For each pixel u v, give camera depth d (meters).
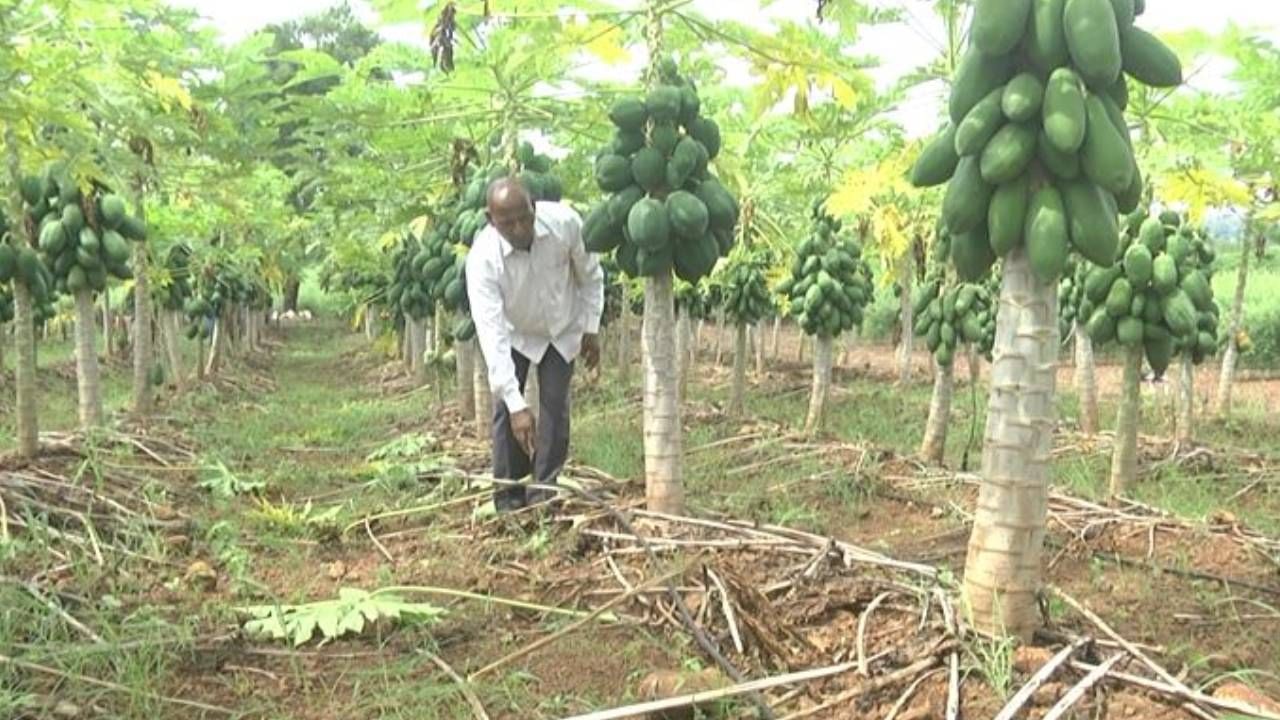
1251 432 13.47
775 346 23.62
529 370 7.31
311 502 7.18
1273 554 6.03
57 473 7.31
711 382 19.91
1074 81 3.59
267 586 5.18
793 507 7.54
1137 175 3.81
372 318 28.70
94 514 6.25
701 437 10.67
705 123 6.21
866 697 3.71
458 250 9.55
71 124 6.27
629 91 8.02
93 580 5.07
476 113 8.83
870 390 17.81
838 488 8.01
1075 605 4.39
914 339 26.58
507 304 6.42
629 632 4.55
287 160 12.18
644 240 5.91
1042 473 3.98
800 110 6.97
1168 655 4.35
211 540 6.10
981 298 9.70
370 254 14.94
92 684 3.96
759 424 11.41
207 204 13.52
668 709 3.64
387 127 9.38
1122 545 6.23
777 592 4.86
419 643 4.51
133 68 8.14
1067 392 17.31
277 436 11.95
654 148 6.03
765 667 4.08
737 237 10.79
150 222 12.26
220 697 4.00
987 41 3.63
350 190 11.76
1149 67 3.76
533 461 6.63
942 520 7.23
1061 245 3.68
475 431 11.16
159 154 9.85
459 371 12.52
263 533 6.31
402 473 7.69
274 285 23.77
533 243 6.31
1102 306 7.81
